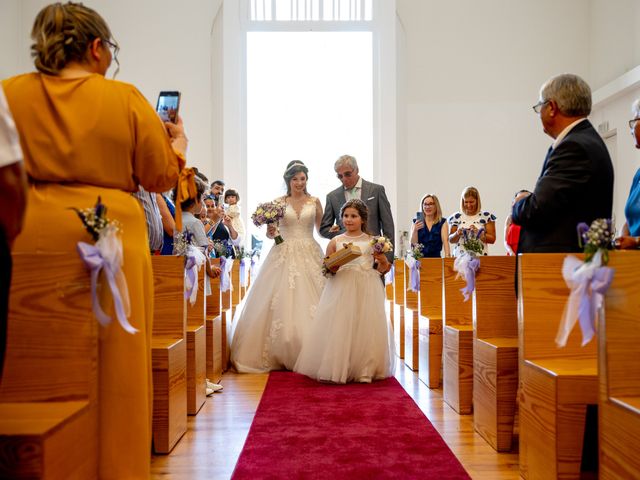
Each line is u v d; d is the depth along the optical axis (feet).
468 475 9.38
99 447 7.30
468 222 24.93
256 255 29.76
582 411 8.17
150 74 37.35
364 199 19.92
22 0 36.60
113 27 37.35
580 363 9.04
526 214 9.82
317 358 17.06
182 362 11.63
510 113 38.47
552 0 38.63
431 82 38.50
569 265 7.12
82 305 6.80
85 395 6.82
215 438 11.53
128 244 7.54
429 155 38.34
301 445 10.93
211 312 17.20
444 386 14.57
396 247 36.96
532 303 9.34
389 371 17.39
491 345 10.88
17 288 6.76
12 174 4.85
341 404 14.15
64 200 7.27
